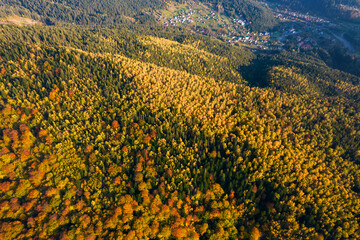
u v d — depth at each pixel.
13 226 86.19
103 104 148.88
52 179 103.44
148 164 114.06
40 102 135.25
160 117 142.75
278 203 103.38
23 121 123.88
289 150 131.38
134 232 91.50
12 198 92.81
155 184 106.50
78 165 110.69
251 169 115.12
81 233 89.50
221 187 111.00
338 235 96.25
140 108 146.12
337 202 108.56
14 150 108.12
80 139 122.44
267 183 111.81
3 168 100.94
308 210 105.38
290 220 98.38
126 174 110.62
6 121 119.00
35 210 92.81
